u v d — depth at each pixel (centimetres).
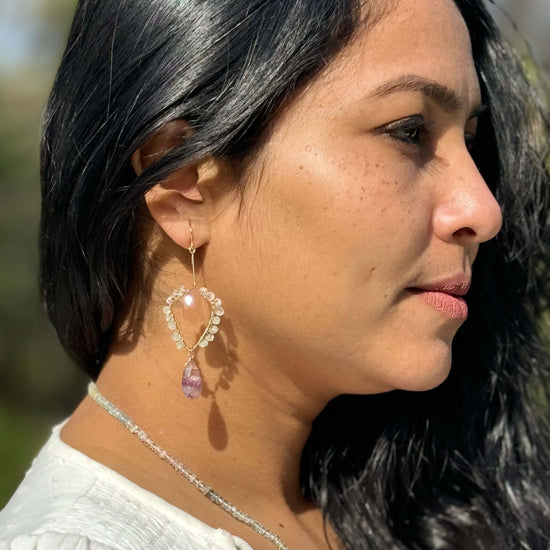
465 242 142
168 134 134
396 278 136
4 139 509
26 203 512
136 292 145
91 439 141
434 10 140
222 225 138
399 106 134
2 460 479
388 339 139
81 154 139
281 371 144
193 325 140
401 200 135
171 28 132
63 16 511
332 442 176
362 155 133
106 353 154
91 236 141
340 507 173
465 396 191
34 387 546
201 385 139
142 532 123
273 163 133
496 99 187
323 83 132
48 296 162
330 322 137
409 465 184
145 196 137
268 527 149
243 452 147
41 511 124
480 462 191
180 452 142
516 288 196
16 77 523
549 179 196
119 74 135
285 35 130
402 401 184
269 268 136
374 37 134
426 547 181
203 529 129
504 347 195
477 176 143
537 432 197
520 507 189
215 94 131
